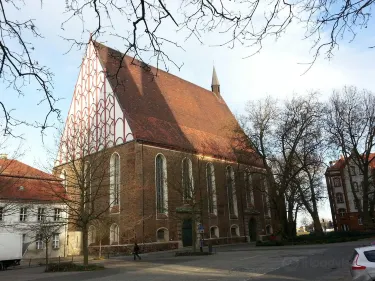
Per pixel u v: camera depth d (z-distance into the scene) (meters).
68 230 43.59
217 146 55.41
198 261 26.81
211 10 4.31
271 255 28.39
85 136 39.81
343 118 48.88
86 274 22.73
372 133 48.47
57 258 40.19
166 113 51.47
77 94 50.56
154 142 44.06
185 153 48.00
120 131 44.03
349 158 53.56
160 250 41.22
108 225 39.75
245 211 56.34
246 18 4.37
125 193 41.50
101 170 37.03
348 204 74.81
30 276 23.05
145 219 40.38
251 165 55.59
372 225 48.22
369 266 11.35
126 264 28.36
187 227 46.00
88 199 28.95
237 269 20.36
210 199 50.34
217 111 64.62
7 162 36.44
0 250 31.91
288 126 43.16
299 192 48.03
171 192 44.47
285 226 43.84
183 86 61.00
